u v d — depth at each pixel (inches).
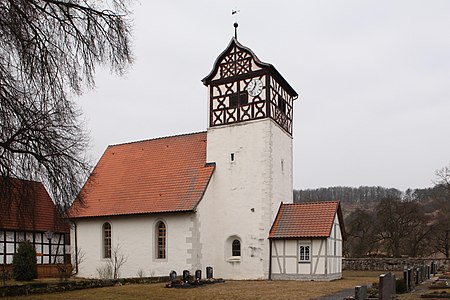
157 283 1082.1
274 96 1317.7
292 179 1433.3
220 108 1344.7
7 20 415.5
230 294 848.9
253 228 1238.9
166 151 1438.2
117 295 840.3
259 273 1212.5
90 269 1357.0
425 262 1689.2
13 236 1301.7
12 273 1160.2
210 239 1259.8
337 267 1272.1
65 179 546.6
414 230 2413.9
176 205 1231.5
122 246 1309.1
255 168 1262.3
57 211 603.8
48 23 458.6
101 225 1357.0
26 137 485.7
